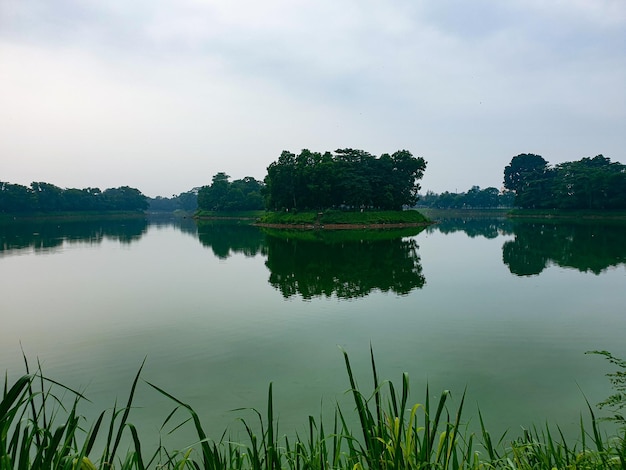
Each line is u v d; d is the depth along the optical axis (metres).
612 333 13.30
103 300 19.00
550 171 101.31
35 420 2.87
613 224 69.06
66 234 60.69
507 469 3.49
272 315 16.03
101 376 10.55
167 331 14.20
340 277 24.50
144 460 6.80
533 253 33.88
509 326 14.15
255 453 3.12
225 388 9.73
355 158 80.62
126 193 151.38
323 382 9.97
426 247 40.59
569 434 7.35
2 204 103.69
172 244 45.69
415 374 10.32
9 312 16.94
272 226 77.50
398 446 2.98
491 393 9.15
